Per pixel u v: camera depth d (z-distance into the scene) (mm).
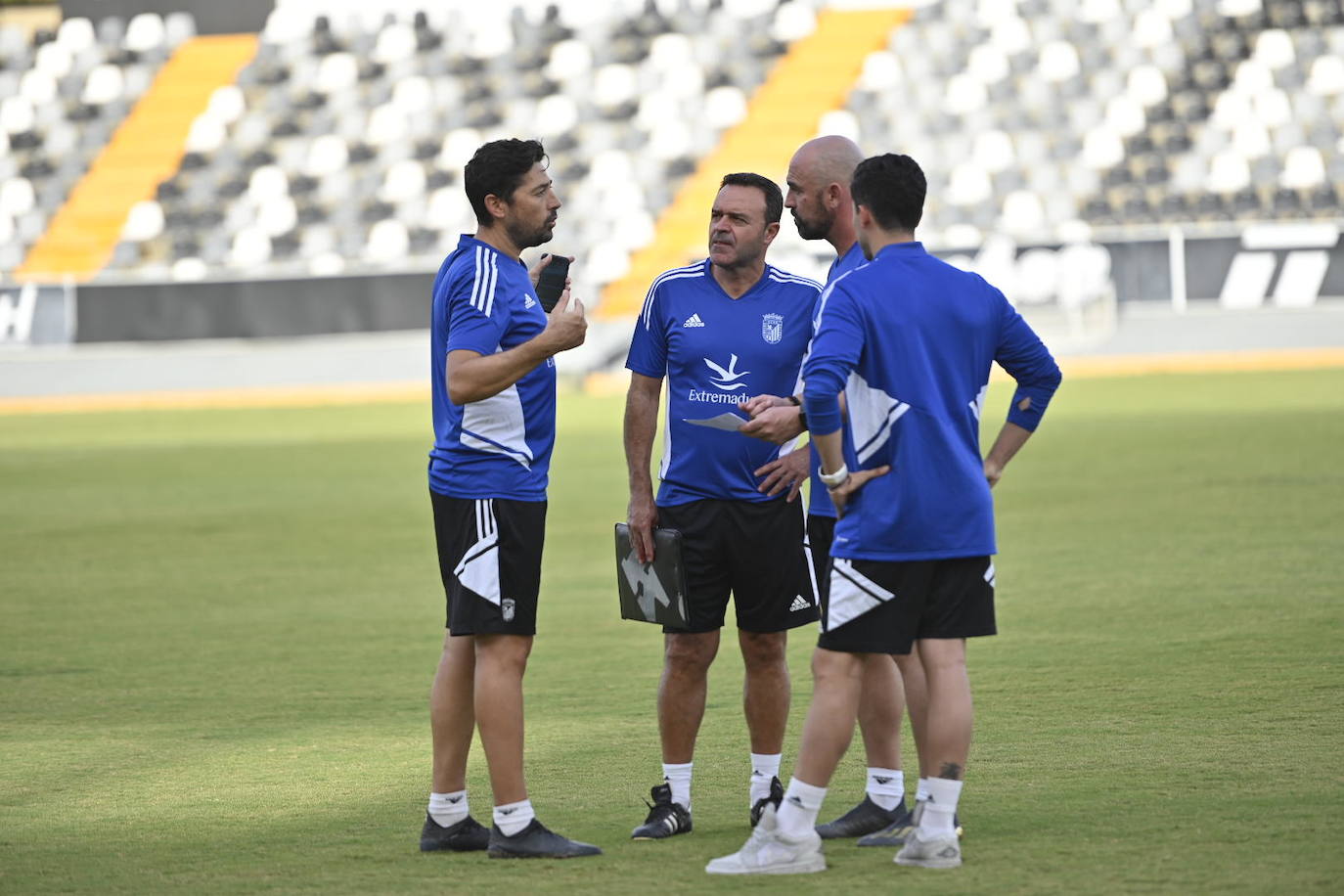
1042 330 79250
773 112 100625
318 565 34719
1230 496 38469
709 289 16938
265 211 99812
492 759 14734
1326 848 13695
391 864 14508
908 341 14133
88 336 86000
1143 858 13625
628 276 91562
